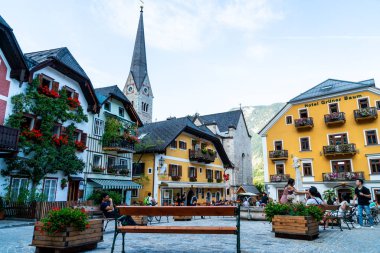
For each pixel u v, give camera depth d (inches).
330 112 1381.6
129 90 2812.5
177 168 1283.2
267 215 371.2
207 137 1545.3
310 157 1380.4
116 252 256.4
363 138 1277.1
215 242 308.7
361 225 489.1
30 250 270.4
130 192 1106.7
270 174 1465.3
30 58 778.2
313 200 450.3
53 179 766.5
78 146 832.3
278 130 1498.5
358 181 503.5
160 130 1315.2
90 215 513.0
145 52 2972.4
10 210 603.5
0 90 643.5
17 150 612.1
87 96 920.3
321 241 317.4
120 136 997.2
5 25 635.5
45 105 726.5
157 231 240.4
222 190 1685.5
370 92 1299.2
